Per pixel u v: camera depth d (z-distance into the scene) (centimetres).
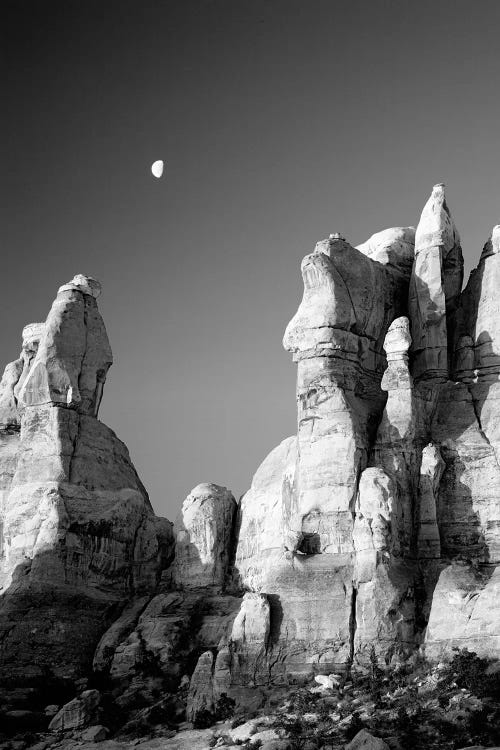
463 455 5325
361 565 5084
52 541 5828
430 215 5819
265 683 5056
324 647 5034
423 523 5238
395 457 5331
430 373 5609
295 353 5600
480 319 5634
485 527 5209
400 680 4816
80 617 5791
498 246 5722
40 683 5600
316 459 5362
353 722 4491
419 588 5122
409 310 5803
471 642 4859
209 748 4591
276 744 4412
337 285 5572
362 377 5628
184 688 5353
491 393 5469
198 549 5934
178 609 5791
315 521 5288
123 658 5553
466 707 4466
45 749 4950
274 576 5228
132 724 5047
